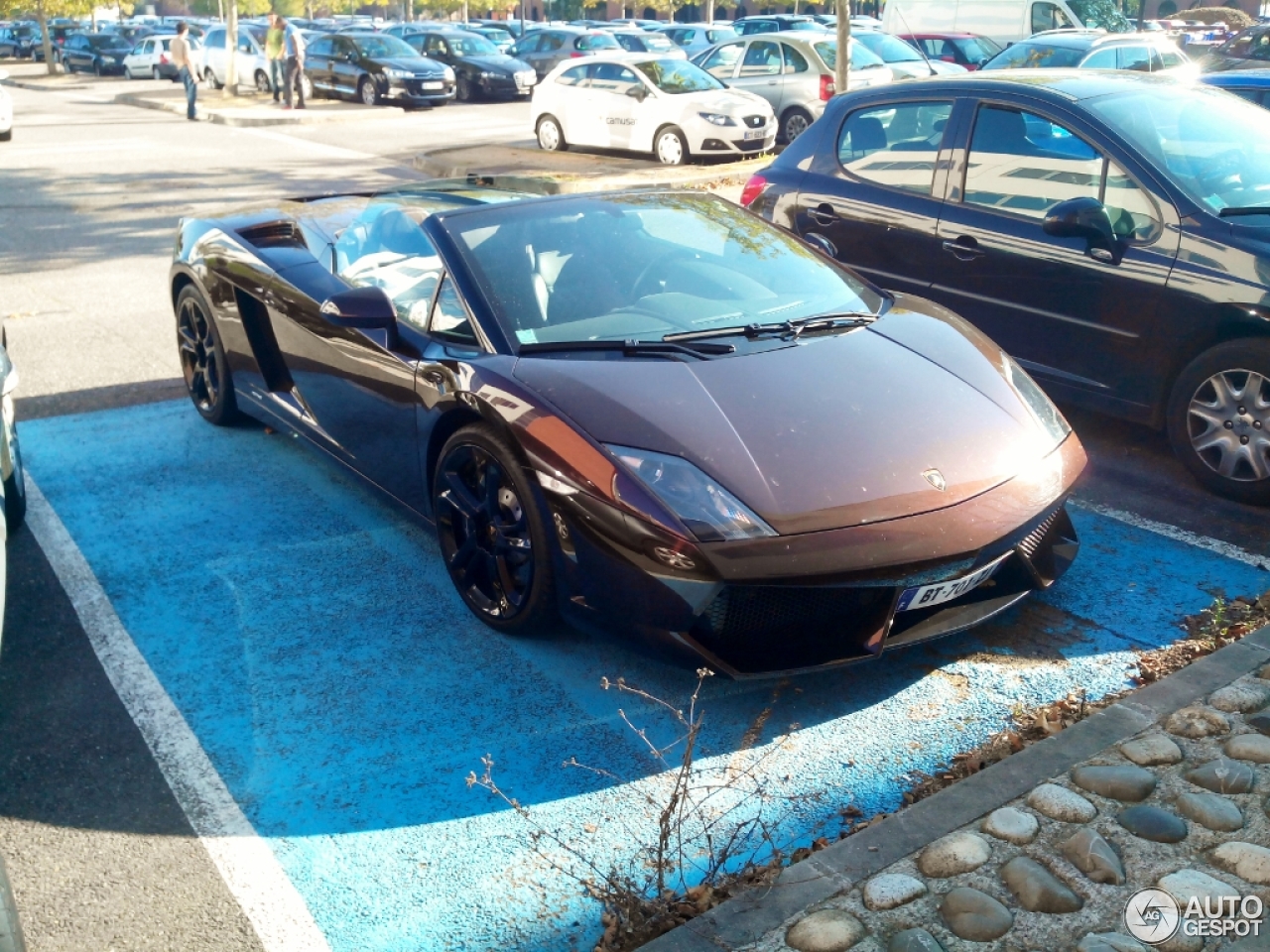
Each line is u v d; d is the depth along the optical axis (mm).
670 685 3436
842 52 13984
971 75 5777
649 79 15344
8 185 13766
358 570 4191
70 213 11875
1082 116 5117
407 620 3834
